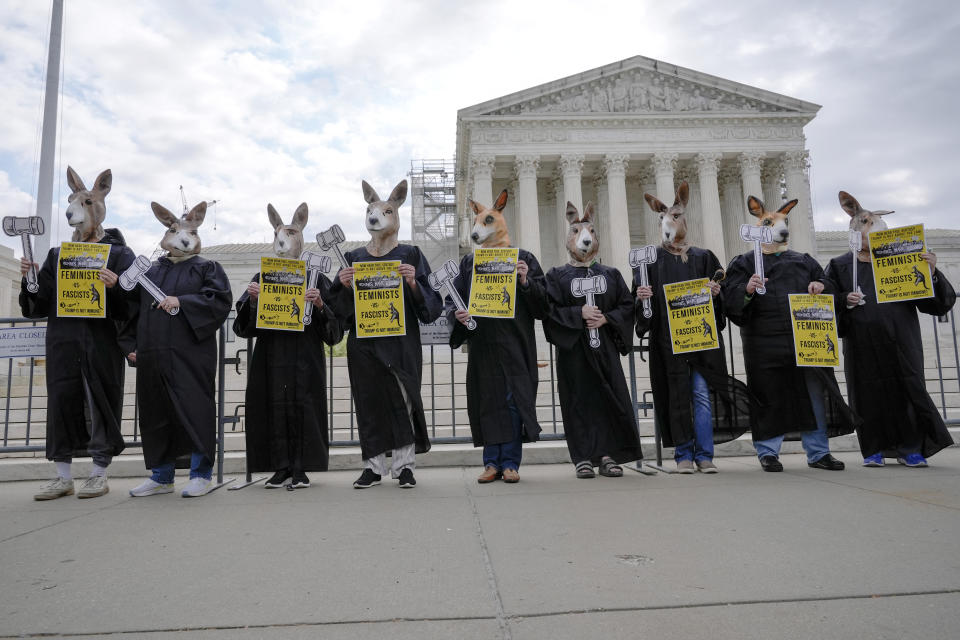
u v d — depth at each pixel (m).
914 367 5.64
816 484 4.78
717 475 5.47
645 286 5.71
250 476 5.73
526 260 5.80
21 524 3.94
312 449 5.33
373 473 5.30
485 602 2.32
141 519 4.02
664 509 3.93
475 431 5.52
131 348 5.20
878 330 5.72
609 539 3.20
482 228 5.78
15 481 6.70
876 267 5.69
